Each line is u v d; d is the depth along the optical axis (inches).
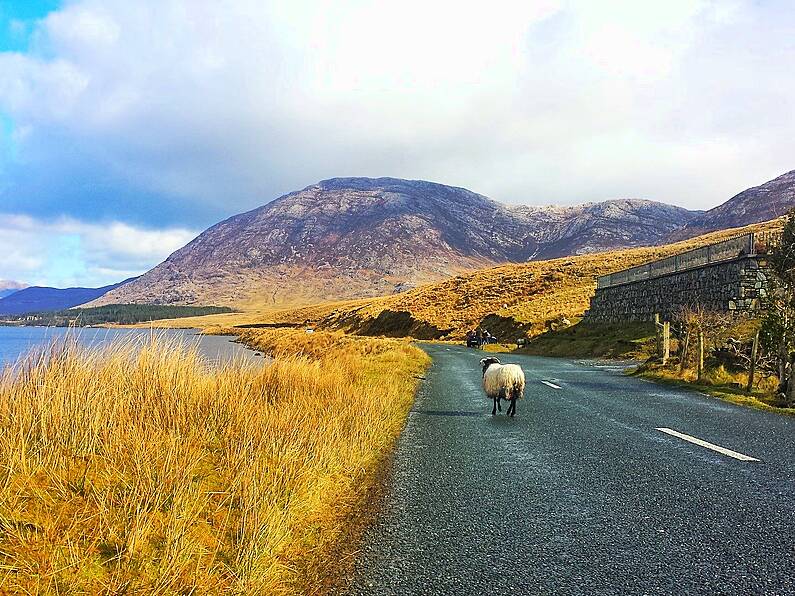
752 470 232.8
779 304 507.5
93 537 132.7
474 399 475.8
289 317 6097.4
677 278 1150.3
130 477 164.7
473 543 158.9
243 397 277.1
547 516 180.1
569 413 391.2
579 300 2079.2
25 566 116.1
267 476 185.6
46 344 228.2
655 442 291.0
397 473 236.2
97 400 205.2
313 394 359.3
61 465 160.1
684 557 147.0
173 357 284.4
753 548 152.2
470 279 3257.9
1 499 132.6
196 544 141.6
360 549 156.1
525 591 129.9
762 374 550.3
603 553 150.4
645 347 1023.6
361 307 3907.5
